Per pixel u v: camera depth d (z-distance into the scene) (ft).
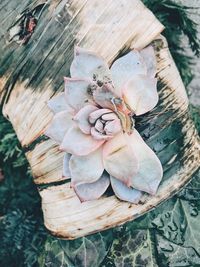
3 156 1.69
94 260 1.21
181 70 1.56
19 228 1.64
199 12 1.51
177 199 1.20
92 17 1.03
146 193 1.05
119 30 1.03
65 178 1.07
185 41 1.54
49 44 1.05
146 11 1.04
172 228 1.18
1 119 1.60
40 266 1.29
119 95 0.99
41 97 1.07
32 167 1.12
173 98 1.06
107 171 1.00
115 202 1.06
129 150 0.98
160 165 1.01
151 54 1.03
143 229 1.20
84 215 1.08
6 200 1.71
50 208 1.11
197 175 1.20
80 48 1.00
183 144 1.07
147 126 1.04
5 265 1.61
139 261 1.19
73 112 0.99
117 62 1.00
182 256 1.18
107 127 0.96
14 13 1.06
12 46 1.06
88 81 0.98
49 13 1.04
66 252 1.23
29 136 1.10
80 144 0.98
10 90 1.09
